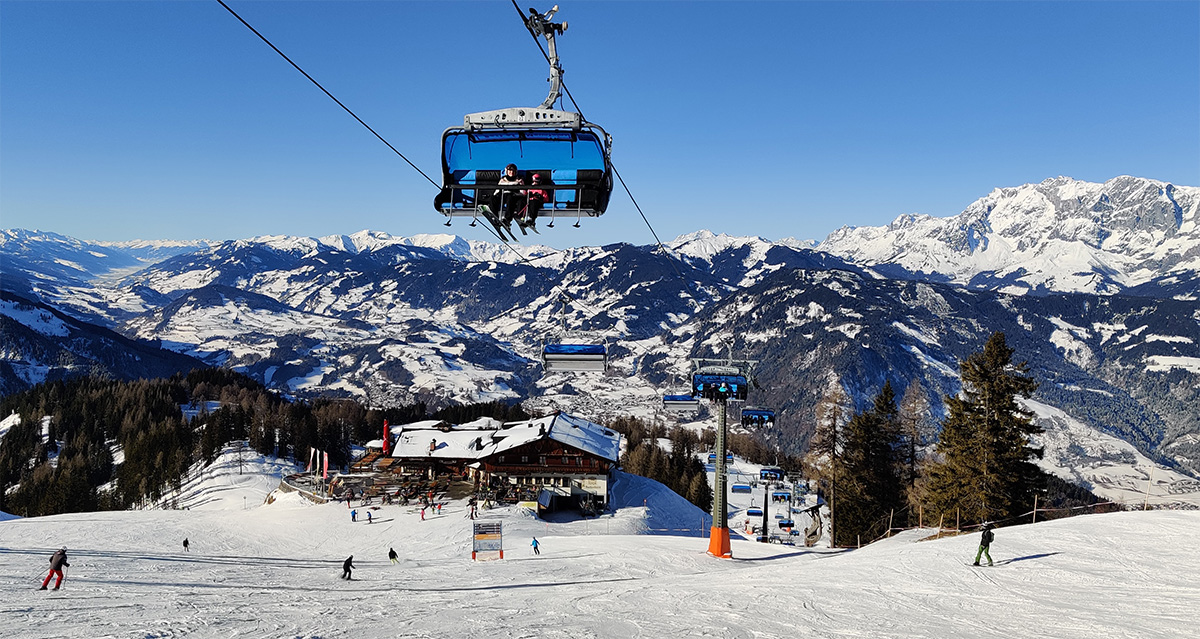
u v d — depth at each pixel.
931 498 53.06
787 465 175.38
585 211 15.41
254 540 62.31
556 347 27.20
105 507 122.25
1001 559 27.02
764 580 26.22
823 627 17.55
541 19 14.54
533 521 77.31
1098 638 15.88
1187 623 17.11
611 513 86.81
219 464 138.00
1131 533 30.81
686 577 30.42
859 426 68.75
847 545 67.50
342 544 62.34
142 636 16.84
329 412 186.12
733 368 44.59
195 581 31.34
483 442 106.00
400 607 21.70
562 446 92.50
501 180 15.12
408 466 107.88
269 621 18.92
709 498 120.94
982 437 50.00
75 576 32.22
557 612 20.14
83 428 176.38
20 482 150.88
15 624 18.34
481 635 16.78
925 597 21.22
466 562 43.25
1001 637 16.20
